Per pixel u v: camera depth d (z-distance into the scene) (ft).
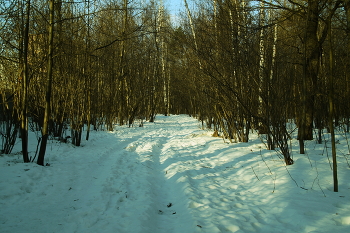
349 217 11.68
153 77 88.17
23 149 22.61
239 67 31.63
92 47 36.58
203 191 17.54
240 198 16.08
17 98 25.54
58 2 23.16
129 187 18.70
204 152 31.99
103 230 11.98
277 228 11.67
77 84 35.55
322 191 14.79
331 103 14.85
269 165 21.39
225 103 35.78
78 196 16.87
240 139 35.88
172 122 92.07
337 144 27.07
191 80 53.01
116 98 70.18
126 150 34.53
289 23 33.58
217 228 11.74
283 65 25.00
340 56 29.53
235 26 32.60
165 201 17.03
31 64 28.32
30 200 15.53
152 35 82.99
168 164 26.32
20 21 23.18
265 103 23.56
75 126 35.78
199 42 38.55
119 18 56.59
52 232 11.84
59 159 26.55
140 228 11.94
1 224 12.23
